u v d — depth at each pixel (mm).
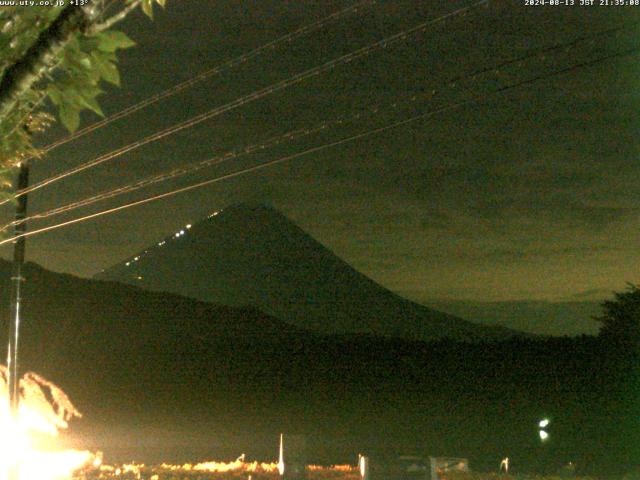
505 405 40656
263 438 35875
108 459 27734
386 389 48250
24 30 3973
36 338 60812
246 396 48156
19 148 5109
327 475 15180
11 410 13188
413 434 36000
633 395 34875
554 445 30250
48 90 4207
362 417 41969
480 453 29281
